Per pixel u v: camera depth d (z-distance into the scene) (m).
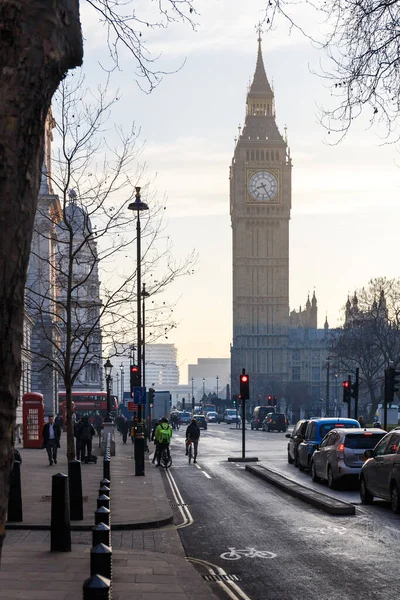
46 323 66.00
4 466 4.48
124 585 12.62
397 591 12.39
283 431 107.88
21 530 18.66
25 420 55.34
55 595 11.45
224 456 51.00
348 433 29.38
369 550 16.12
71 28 4.79
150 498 25.39
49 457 39.88
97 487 28.94
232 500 25.81
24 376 64.94
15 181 4.50
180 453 54.81
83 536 18.09
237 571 14.20
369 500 24.55
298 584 12.99
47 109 4.76
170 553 16.09
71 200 26.84
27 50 4.54
